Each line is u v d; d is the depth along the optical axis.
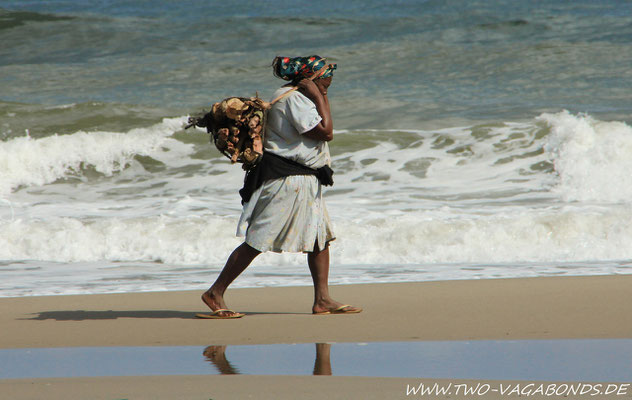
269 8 140.38
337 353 12.95
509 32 105.56
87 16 125.44
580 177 40.34
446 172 43.38
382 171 44.03
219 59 95.88
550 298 18.50
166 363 12.36
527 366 11.60
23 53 104.25
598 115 56.72
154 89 79.56
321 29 114.75
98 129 55.91
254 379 10.98
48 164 47.56
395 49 96.38
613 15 114.06
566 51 88.19
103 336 14.91
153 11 141.50
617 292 19.14
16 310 18.44
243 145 16.33
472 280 22.67
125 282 24.53
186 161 48.78
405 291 20.61
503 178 41.66
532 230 30.95
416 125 55.84
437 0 138.38
